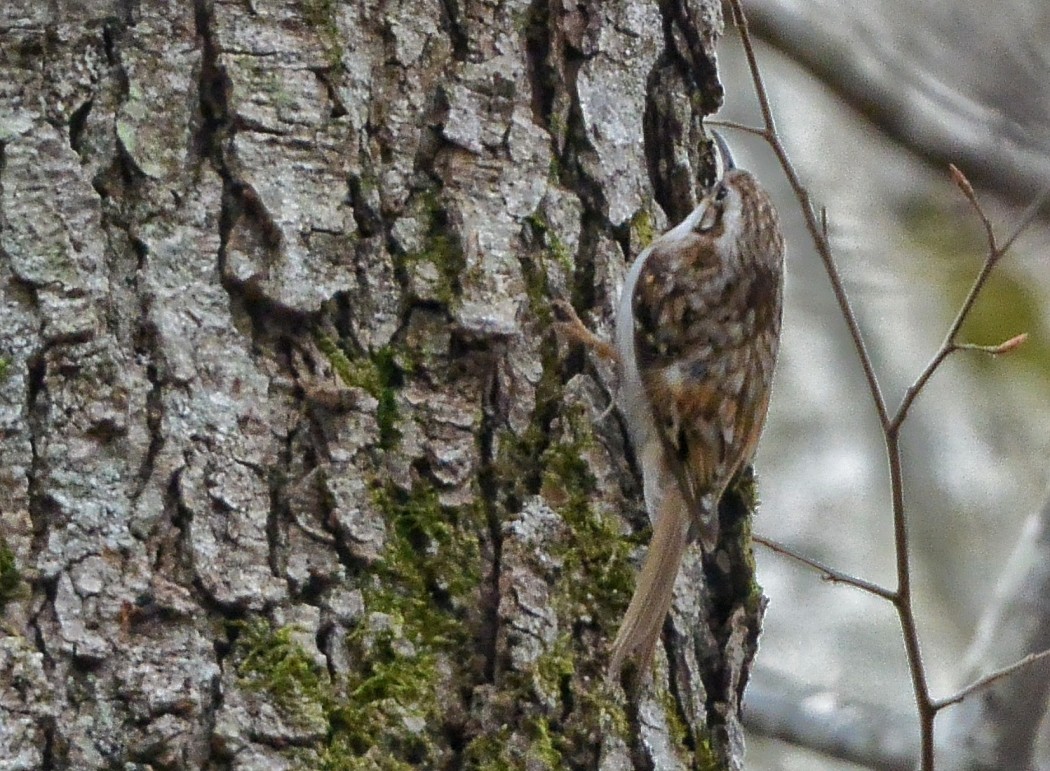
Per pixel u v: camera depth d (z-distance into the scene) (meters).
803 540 12.19
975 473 12.32
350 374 4.87
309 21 4.96
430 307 5.03
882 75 11.23
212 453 4.66
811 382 12.34
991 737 9.24
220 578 4.60
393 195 5.04
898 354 12.23
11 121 4.70
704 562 5.92
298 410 4.79
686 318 6.57
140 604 4.52
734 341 6.69
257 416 4.73
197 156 4.82
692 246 6.67
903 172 11.98
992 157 11.20
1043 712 9.30
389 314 4.97
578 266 5.47
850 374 12.28
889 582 12.04
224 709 4.52
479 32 5.26
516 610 4.97
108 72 4.79
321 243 4.87
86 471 4.56
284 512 4.71
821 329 12.24
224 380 4.72
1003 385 12.05
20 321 4.59
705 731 5.63
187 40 4.84
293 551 4.70
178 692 4.49
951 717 9.42
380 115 5.05
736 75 12.64
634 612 5.21
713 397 6.48
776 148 5.50
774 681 10.32
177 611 4.54
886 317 12.19
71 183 4.70
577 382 5.36
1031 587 9.55
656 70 5.83
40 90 4.73
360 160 4.97
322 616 4.69
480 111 5.23
